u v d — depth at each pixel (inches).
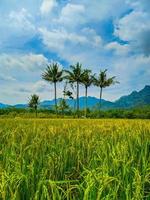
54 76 3993.6
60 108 4655.5
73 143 257.8
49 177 170.6
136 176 152.2
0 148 260.2
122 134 326.3
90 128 502.9
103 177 141.3
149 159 196.9
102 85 4146.2
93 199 132.0
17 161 181.8
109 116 4227.4
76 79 3998.5
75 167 197.2
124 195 143.3
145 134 305.1
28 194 144.4
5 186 134.5
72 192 163.0
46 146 240.2
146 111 4220.0
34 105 4685.0
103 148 219.1
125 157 185.2
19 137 332.2
